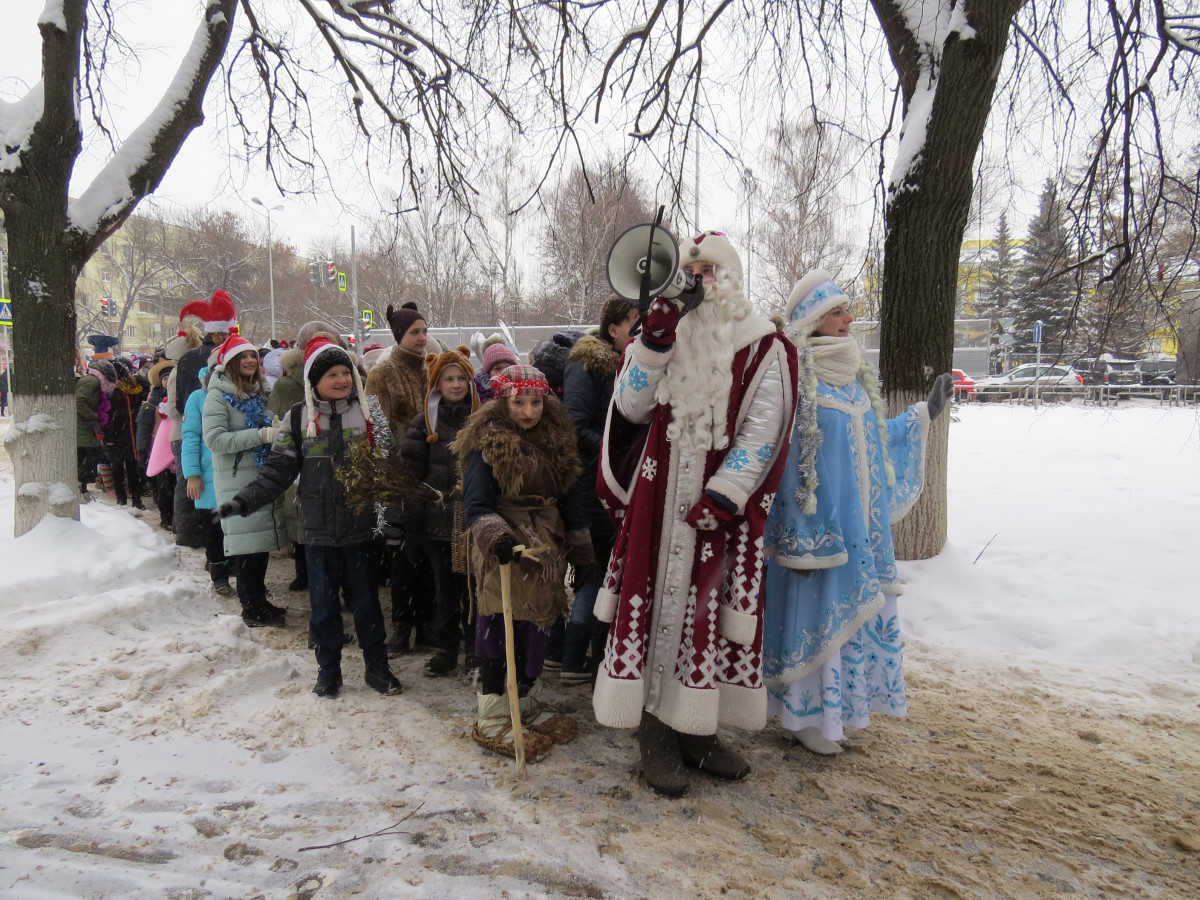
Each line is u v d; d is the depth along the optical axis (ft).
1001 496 26.89
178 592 14.70
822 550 9.04
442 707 11.10
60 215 16.46
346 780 8.92
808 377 9.34
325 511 11.09
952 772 9.50
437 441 12.36
